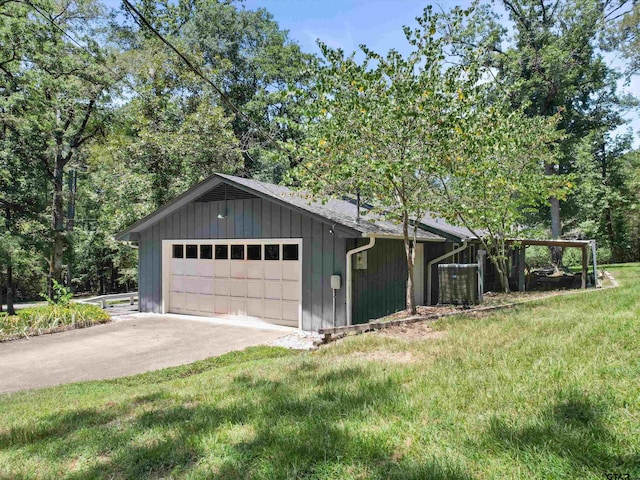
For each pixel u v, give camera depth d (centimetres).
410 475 223
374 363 467
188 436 301
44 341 817
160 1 2144
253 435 295
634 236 2620
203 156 1766
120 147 1716
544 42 2127
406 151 734
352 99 706
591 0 2034
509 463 226
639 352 396
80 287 2866
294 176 817
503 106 1047
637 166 2475
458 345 509
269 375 470
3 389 541
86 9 1519
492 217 950
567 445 236
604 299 770
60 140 1655
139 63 1780
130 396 440
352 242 856
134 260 2494
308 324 898
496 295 1175
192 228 1093
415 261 1164
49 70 1457
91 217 2300
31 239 1500
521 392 322
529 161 1095
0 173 1444
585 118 2195
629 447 228
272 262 971
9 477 264
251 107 2241
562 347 438
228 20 2494
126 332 898
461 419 287
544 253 2555
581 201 2244
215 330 912
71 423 360
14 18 1291
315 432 287
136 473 258
